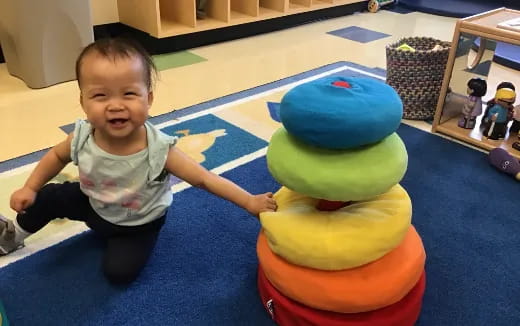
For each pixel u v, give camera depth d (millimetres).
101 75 867
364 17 3070
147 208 1030
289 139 900
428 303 1015
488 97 1967
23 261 1088
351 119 807
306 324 894
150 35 2316
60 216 1097
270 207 966
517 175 1428
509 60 2295
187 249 1139
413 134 1708
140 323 949
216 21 2498
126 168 974
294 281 867
